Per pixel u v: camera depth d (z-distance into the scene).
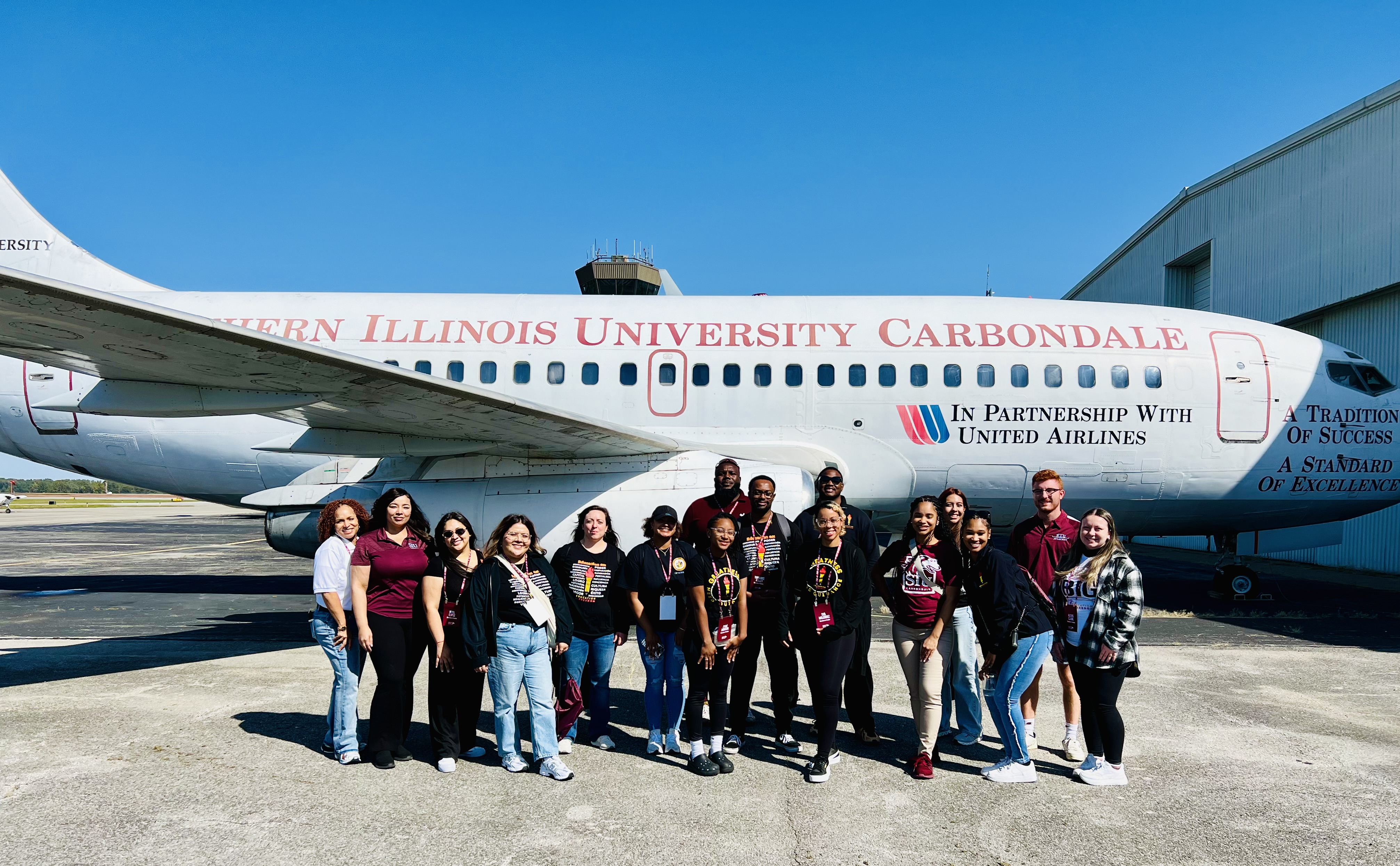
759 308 10.84
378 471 9.84
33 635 9.30
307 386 6.83
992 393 10.32
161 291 11.51
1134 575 4.70
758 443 10.28
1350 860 3.90
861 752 5.46
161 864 3.72
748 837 4.09
